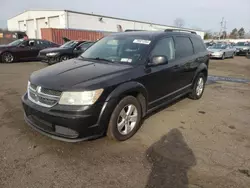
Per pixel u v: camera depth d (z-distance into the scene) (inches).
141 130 152.8
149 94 152.1
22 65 471.5
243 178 105.0
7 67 434.6
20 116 169.2
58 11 1312.7
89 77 123.1
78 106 113.0
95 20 1401.3
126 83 130.6
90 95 114.0
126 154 122.4
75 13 1306.6
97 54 168.6
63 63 155.9
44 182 98.8
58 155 119.2
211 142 139.2
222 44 839.7
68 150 124.3
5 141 131.4
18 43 530.9
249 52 972.6
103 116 119.9
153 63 147.3
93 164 112.7
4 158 114.8
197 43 223.3
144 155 122.0
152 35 168.4
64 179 101.1
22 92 240.4
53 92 116.6
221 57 746.2
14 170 105.9
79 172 106.3
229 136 148.6
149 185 98.7
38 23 1539.1
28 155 118.2
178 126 161.9
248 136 149.4
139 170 109.0
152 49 156.3
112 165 112.3
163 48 168.4
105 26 1467.8
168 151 126.6
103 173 106.1
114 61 153.1
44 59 458.6
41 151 122.3
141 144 133.8
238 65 595.5
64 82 118.5
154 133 148.9
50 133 120.9
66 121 112.7
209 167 112.6
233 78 388.2
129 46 161.5
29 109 126.0
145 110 151.6
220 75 419.2
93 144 131.3
